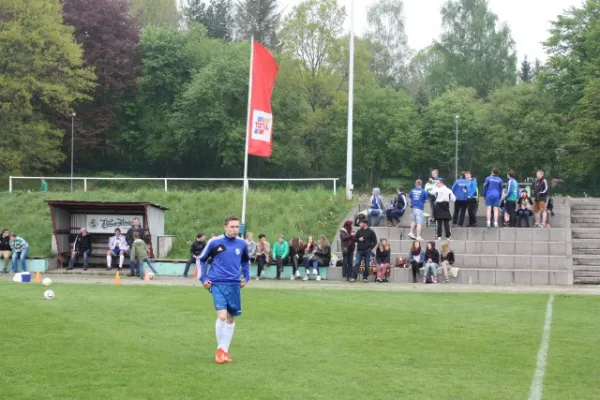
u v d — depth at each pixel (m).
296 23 76.62
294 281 29.00
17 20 60.19
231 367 11.24
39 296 20.64
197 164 80.50
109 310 17.72
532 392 9.92
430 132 77.62
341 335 14.41
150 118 78.62
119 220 33.19
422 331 15.03
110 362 11.40
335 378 10.58
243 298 21.27
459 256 30.08
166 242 34.47
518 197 32.75
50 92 60.62
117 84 76.31
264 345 13.23
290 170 78.88
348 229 29.75
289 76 75.62
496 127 73.75
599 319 17.25
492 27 100.38
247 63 74.06
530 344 13.63
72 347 12.61
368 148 78.56
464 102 79.75
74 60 62.44
